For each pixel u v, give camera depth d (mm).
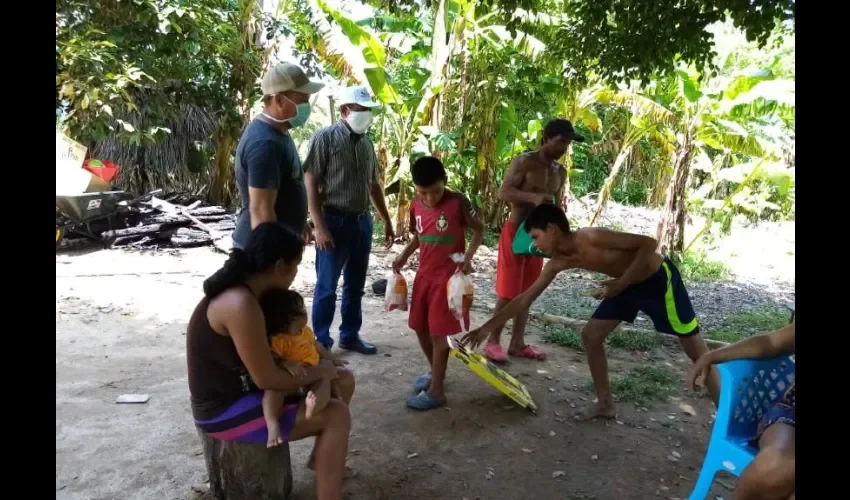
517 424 3787
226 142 10758
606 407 3908
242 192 3770
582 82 6422
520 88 9570
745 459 2428
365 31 8695
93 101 7453
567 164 11633
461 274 3756
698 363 2590
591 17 5098
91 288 6352
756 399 2627
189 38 7992
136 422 3541
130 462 3117
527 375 4609
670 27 4523
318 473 2646
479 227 3928
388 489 3033
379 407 3932
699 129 9242
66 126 8195
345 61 8859
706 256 10477
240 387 2557
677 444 3652
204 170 11555
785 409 2350
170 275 7082
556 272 3631
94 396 3859
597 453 3494
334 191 4434
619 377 4641
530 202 4492
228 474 2662
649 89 9742
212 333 2447
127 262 7590
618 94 9516
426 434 3604
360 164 4473
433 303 3836
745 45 9273
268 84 3600
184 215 9141
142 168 11312
